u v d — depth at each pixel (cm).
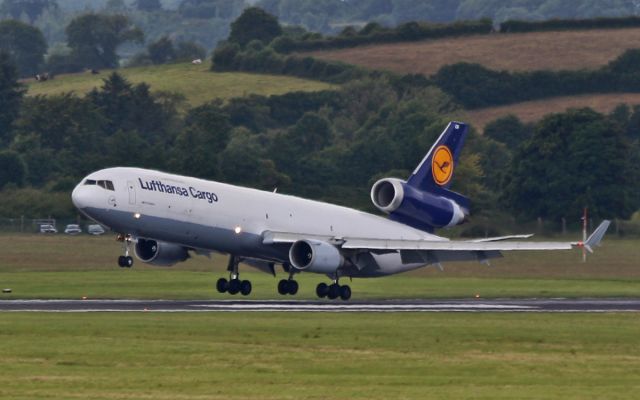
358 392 11150
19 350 13712
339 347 14475
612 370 12975
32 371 12256
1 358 13125
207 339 15012
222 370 12519
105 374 12112
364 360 13412
